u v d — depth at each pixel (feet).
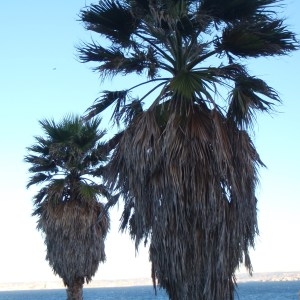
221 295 36.11
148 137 37.47
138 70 41.86
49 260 74.43
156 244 36.81
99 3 39.73
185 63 40.27
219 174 36.60
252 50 38.86
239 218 36.78
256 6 38.93
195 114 37.91
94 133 75.66
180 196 36.06
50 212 73.05
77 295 74.90
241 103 37.91
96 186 74.84
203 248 36.35
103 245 75.25
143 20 39.52
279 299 309.83
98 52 41.60
